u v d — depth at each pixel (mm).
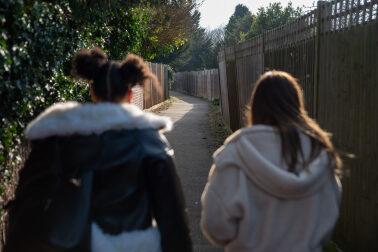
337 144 3564
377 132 2863
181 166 7191
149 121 1686
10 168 3082
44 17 3514
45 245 1499
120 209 1554
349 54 3309
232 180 1586
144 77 1824
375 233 2918
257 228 1564
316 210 1553
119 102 1793
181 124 13289
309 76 4301
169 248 1630
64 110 1633
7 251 1602
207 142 9672
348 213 3389
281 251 1546
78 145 1579
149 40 15617
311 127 1655
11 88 2898
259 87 1703
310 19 4266
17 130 3158
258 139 1588
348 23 3342
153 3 9398
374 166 2922
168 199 1610
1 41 2602
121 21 7270
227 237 1602
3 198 2930
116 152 1580
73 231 1490
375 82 2893
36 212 1560
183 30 18203
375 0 2896
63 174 1573
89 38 5492
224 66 11742
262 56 6664
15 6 2844
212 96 25938
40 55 3535
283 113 1632
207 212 1606
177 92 43750
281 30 5496
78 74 1838
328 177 1628
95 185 1560
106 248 1499
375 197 2910
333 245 3660
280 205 1552
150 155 1600
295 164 1533
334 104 3623
